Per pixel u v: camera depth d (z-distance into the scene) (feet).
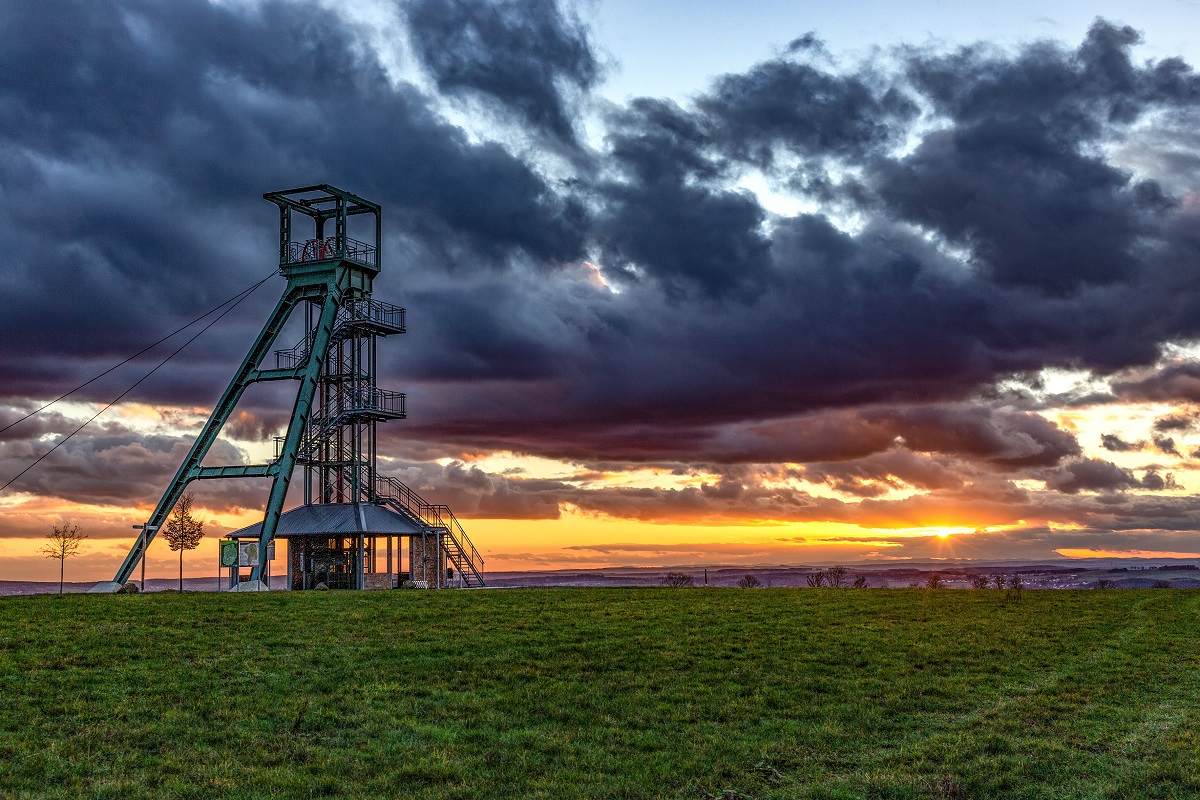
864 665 106.01
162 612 127.85
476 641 111.96
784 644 115.65
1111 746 76.18
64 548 243.19
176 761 67.67
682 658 106.22
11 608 129.59
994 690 95.96
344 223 234.38
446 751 72.74
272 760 68.95
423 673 95.76
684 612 140.87
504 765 70.13
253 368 235.40
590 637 117.08
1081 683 99.30
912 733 81.10
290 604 139.85
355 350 237.04
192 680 89.04
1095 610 155.43
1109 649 118.62
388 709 82.84
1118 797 64.18
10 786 61.93
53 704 79.56
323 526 220.84
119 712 78.13
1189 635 130.31
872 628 129.39
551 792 65.00
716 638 118.42
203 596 153.99
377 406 234.99
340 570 221.87
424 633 116.16
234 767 66.90
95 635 107.24
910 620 138.31
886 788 66.39
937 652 113.29
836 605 154.61
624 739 77.36
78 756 67.77
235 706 81.41
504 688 91.71
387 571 226.38
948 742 77.41
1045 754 73.82
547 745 75.00
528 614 135.13
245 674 92.12
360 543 220.43
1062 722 83.66
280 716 79.25
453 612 135.13
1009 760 72.13
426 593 165.58
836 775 70.13
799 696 92.27
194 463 232.53
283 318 235.20
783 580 555.28
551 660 103.50
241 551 214.07
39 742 70.33
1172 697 93.50
